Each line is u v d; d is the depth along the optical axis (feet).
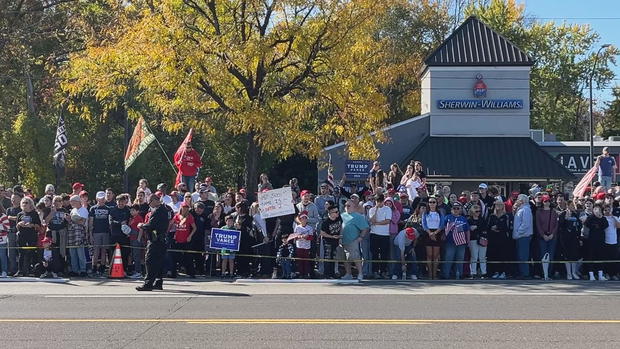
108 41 70.18
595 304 39.99
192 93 65.67
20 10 104.01
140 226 47.34
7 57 102.06
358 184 82.99
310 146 67.31
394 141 107.14
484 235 54.24
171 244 53.72
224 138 126.00
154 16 61.72
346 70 66.44
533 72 189.67
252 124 63.26
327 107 68.95
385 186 61.36
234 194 61.67
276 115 65.26
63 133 77.61
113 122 119.85
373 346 28.30
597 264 53.67
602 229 53.36
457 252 54.03
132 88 88.12
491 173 100.99
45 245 52.34
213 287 48.11
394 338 29.84
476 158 102.78
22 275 53.36
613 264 53.93
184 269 56.13
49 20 104.73
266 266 54.08
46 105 112.68
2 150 108.68
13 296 43.14
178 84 62.59
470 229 54.34
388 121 139.33
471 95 106.42
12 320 34.17
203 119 69.92
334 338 29.84
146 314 35.99
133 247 54.08
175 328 32.07
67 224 53.47
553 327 32.42
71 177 118.32
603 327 32.45
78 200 54.29
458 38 110.42
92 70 65.98
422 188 61.26
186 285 49.26
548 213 54.34
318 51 66.08
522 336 30.30
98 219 54.44
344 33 65.36
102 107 109.91
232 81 65.87
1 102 110.01
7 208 59.47
